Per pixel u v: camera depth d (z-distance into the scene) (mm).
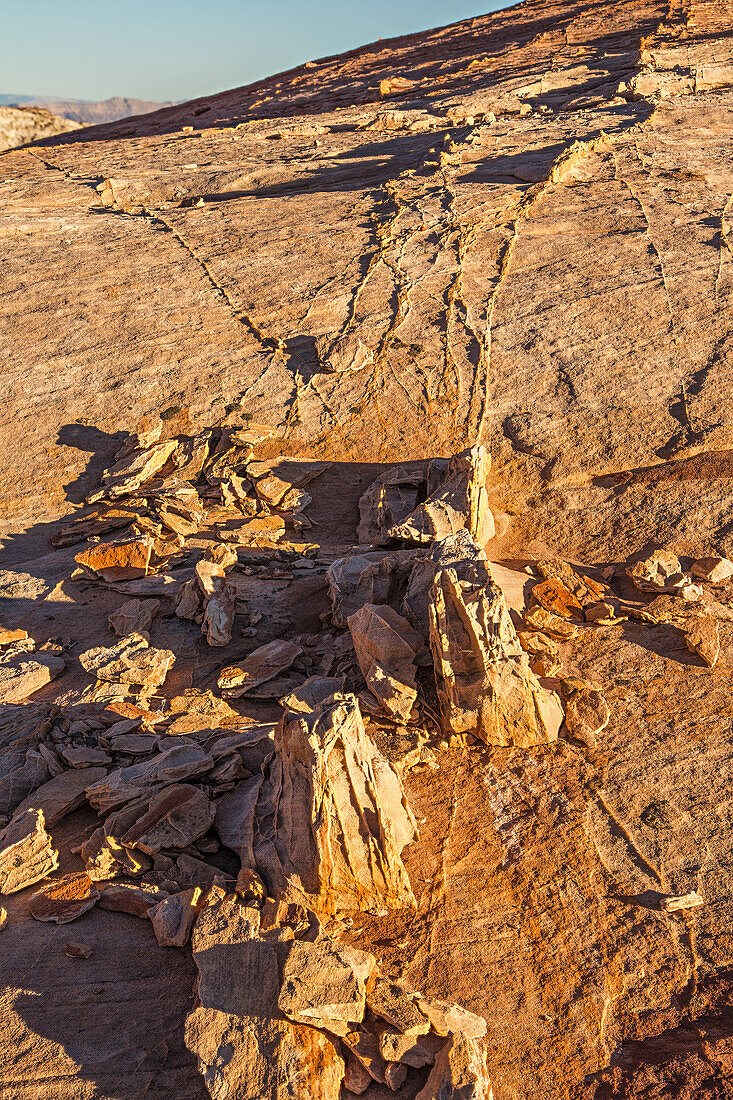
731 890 5504
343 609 8047
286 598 8664
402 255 14367
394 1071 4242
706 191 15156
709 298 11938
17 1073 4367
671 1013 4797
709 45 25516
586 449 10086
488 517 9344
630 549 9000
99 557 9266
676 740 6715
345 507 10219
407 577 8266
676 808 6121
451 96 25594
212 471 10625
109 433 11602
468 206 15750
